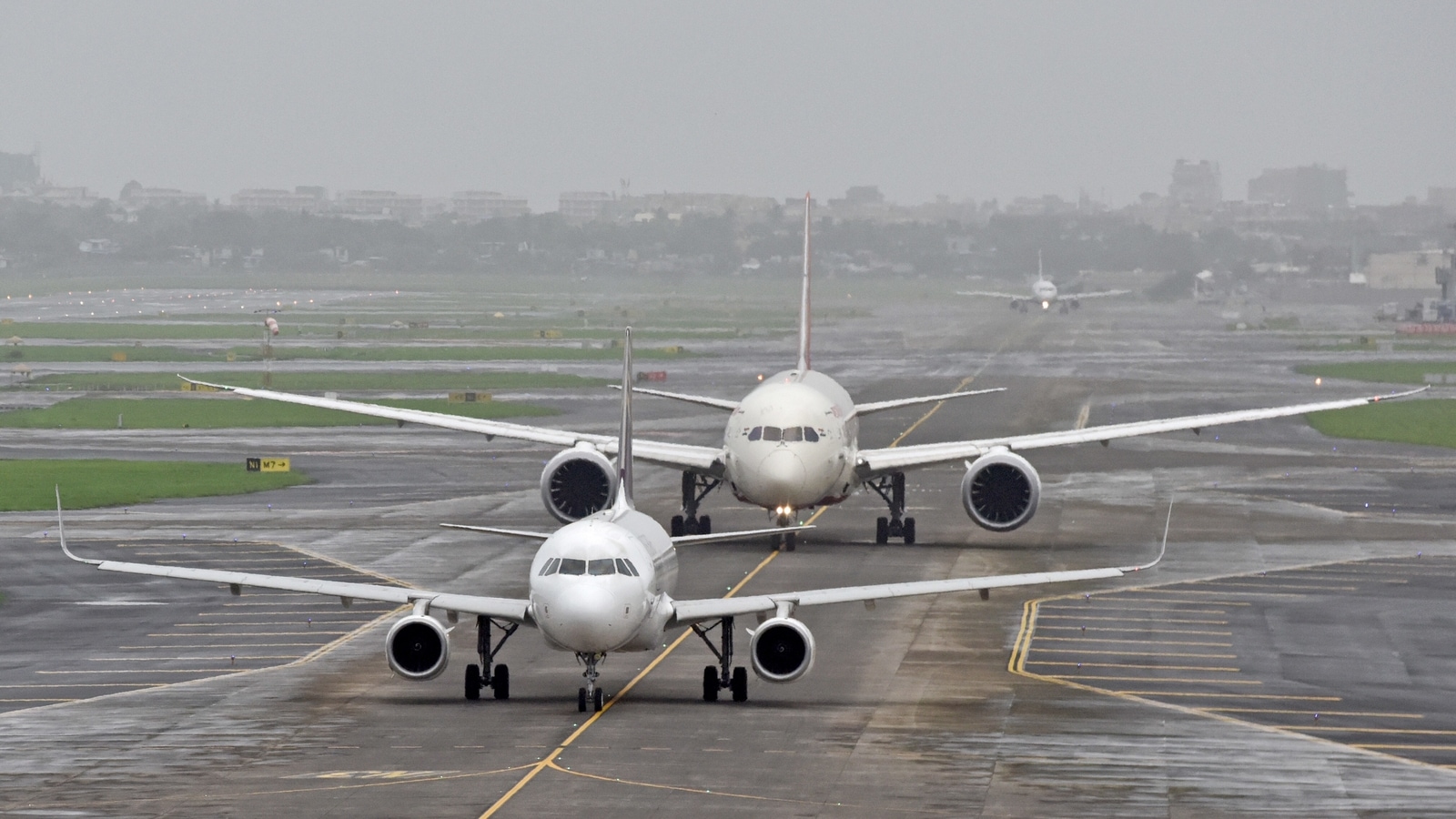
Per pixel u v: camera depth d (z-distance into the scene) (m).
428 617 146.62
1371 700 156.25
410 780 126.88
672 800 121.75
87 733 141.50
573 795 122.81
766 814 118.31
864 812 119.19
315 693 157.12
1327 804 121.94
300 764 131.50
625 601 142.00
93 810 119.12
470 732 141.75
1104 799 122.94
